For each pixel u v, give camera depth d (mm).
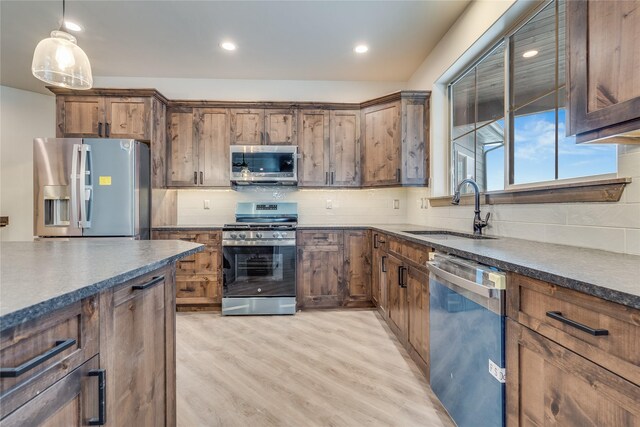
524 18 1914
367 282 3355
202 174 3502
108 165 2941
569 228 1468
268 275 3213
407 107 3219
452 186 2992
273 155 3449
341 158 3561
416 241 1929
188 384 1887
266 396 1768
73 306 724
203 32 2777
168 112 3492
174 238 3254
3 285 722
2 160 3842
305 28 2709
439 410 1646
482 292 1166
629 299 639
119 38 2875
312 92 3848
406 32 2766
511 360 1059
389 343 2445
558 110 1672
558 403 853
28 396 598
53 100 4176
